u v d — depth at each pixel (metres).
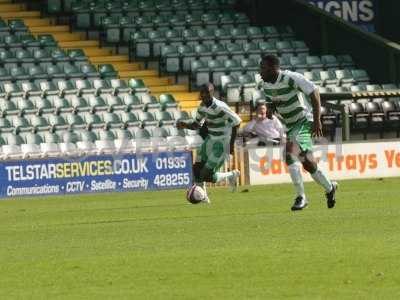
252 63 80.19
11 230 37.94
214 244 30.64
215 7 87.38
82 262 27.84
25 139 68.44
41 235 35.47
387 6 87.44
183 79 80.00
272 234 32.62
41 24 83.12
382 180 61.91
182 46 80.69
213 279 24.44
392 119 76.75
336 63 81.94
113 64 80.62
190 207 45.50
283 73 38.94
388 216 37.06
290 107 39.38
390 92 67.50
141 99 75.38
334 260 26.59
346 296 21.91
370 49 81.56
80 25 82.94
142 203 49.88
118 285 24.08
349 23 82.69
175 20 84.12
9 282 25.00
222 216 39.75
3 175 59.44
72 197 57.66
